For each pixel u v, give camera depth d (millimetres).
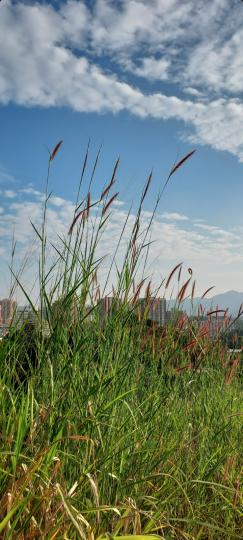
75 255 3320
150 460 3332
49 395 3035
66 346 3180
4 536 2064
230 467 3908
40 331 3070
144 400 3725
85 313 3363
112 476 2771
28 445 2598
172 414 3951
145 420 3484
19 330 2951
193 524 3176
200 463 3766
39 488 2459
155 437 3617
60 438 2439
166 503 3104
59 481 2693
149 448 3369
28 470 2281
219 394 4797
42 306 3113
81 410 2930
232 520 3527
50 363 2963
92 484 2383
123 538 2049
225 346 5348
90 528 2223
